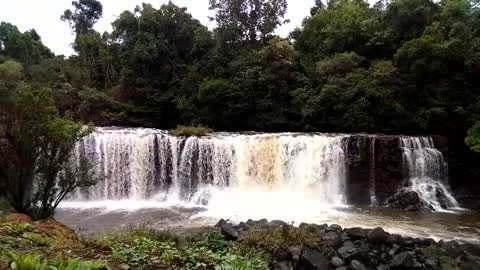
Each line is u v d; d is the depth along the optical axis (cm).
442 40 2414
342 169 2005
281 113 2812
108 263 539
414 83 2422
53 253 576
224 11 3509
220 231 1144
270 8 3553
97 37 4425
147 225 1380
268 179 2042
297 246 964
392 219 1574
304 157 2025
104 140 2008
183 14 3728
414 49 2386
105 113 3212
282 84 2873
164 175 2066
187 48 3672
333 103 2559
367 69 2772
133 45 3566
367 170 1991
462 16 2595
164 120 3403
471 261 1022
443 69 2350
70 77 4016
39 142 1134
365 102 2444
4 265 434
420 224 1498
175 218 1555
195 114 3073
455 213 1717
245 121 2969
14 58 4606
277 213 1673
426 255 1041
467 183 2084
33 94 1163
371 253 1015
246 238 1009
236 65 3106
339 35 2959
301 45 3331
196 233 1249
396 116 2392
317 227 1178
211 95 2939
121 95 3509
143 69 3459
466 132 2203
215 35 3494
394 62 2539
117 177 2011
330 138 2027
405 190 1897
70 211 1677
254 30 3534
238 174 2045
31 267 401
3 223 726
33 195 1155
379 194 1959
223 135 2244
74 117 3256
